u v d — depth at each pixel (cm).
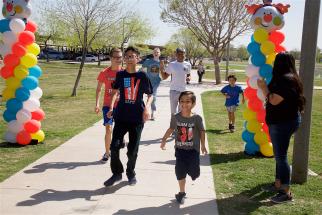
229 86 1013
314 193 554
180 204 505
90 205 494
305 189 568
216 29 3006
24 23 773
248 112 752
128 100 556
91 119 1156
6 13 775
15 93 782
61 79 2886
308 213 485
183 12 3077
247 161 715
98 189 551
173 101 874
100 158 708
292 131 512
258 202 520
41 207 482
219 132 1009
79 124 1066
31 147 782
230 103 1008
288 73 500
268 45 708
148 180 593
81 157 712
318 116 1389
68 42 4069
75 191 540
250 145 755
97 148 784
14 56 771
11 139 792
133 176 571
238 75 4466
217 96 1975
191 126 507
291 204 514
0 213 462
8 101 788
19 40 770
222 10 2991
